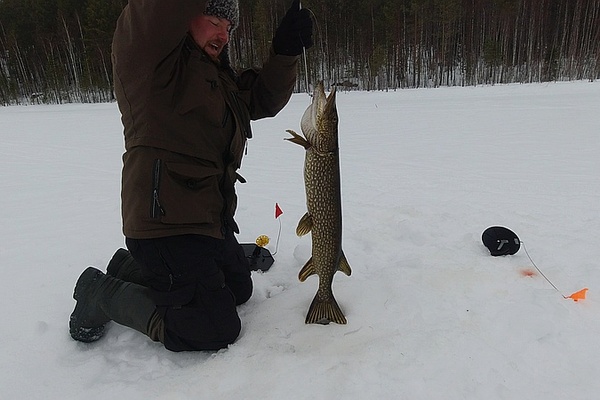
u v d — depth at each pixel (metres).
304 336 2.35
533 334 2.32
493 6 37.50
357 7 36.06
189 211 2.14
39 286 3.02
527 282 2.83
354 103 18.88
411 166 6.59
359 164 6.83
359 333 2.36
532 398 1.93
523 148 7.57
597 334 2.31
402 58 36.53
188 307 2.23
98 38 35.69
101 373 2.21
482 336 2.32
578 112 11.99
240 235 3.85
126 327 2.57
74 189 5.59
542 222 3.90
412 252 3.36
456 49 38.62
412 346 2.23
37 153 8.46
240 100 2.51
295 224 4.09
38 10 40.12
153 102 2.02
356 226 3.98
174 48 1.93
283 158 7.47
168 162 2.09
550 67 32.94
